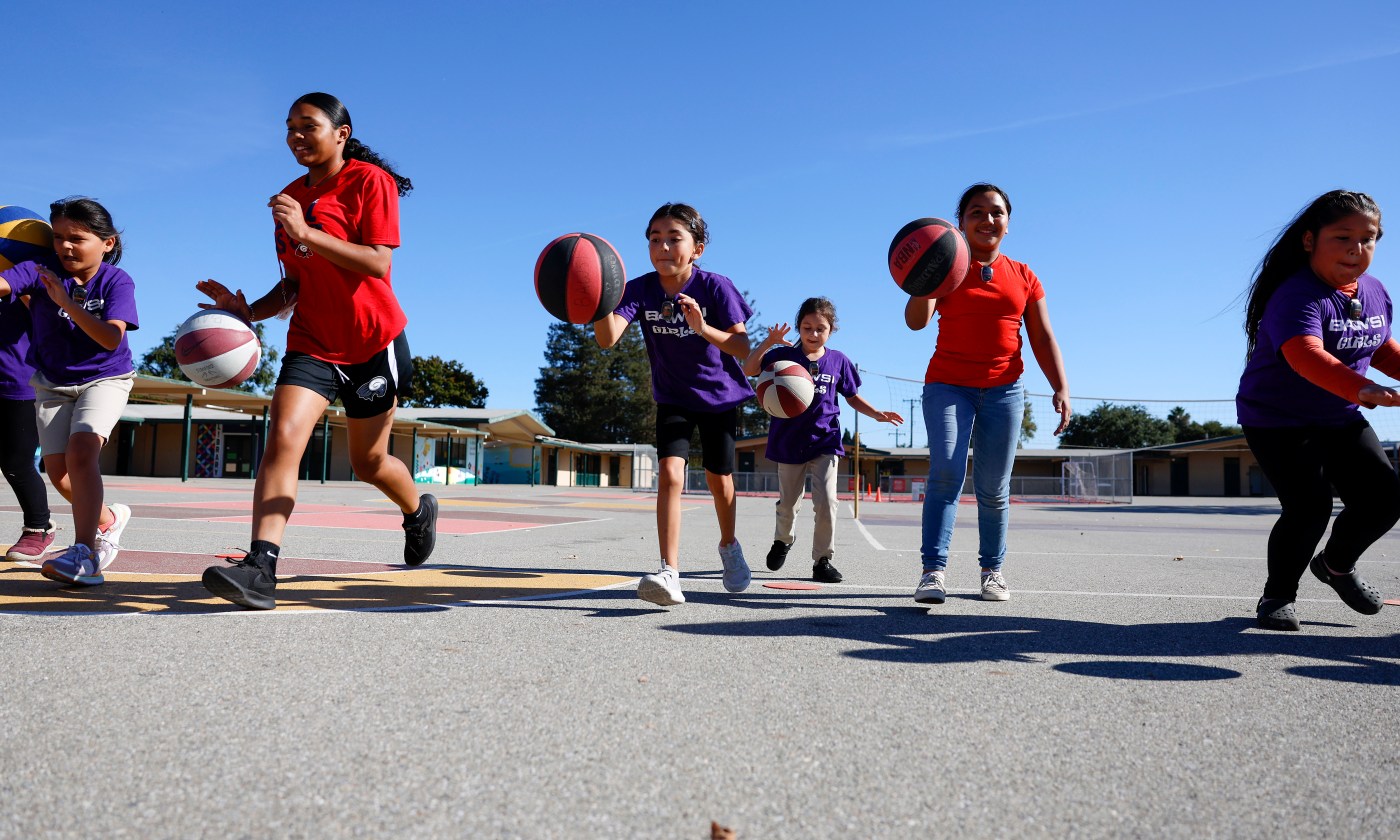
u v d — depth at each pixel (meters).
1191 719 2.35
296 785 1.72
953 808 1.71
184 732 2.01
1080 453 39.41
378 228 3.62
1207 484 55.75
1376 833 1.64
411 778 1.78
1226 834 1.62
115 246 4.36
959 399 4.54
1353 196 3.52
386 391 4.02
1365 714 2.44
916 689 2.59
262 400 33.09
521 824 1.58
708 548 7.80
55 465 4.36
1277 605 3.82
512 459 57.97
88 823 1.54
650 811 1.65
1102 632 3.65
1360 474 3.72
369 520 10.47
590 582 4.93
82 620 3.22
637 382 83.69
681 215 4.15
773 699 2.44
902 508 25.88
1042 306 4.68
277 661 2.68
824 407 5.66
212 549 6.10
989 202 4.39
